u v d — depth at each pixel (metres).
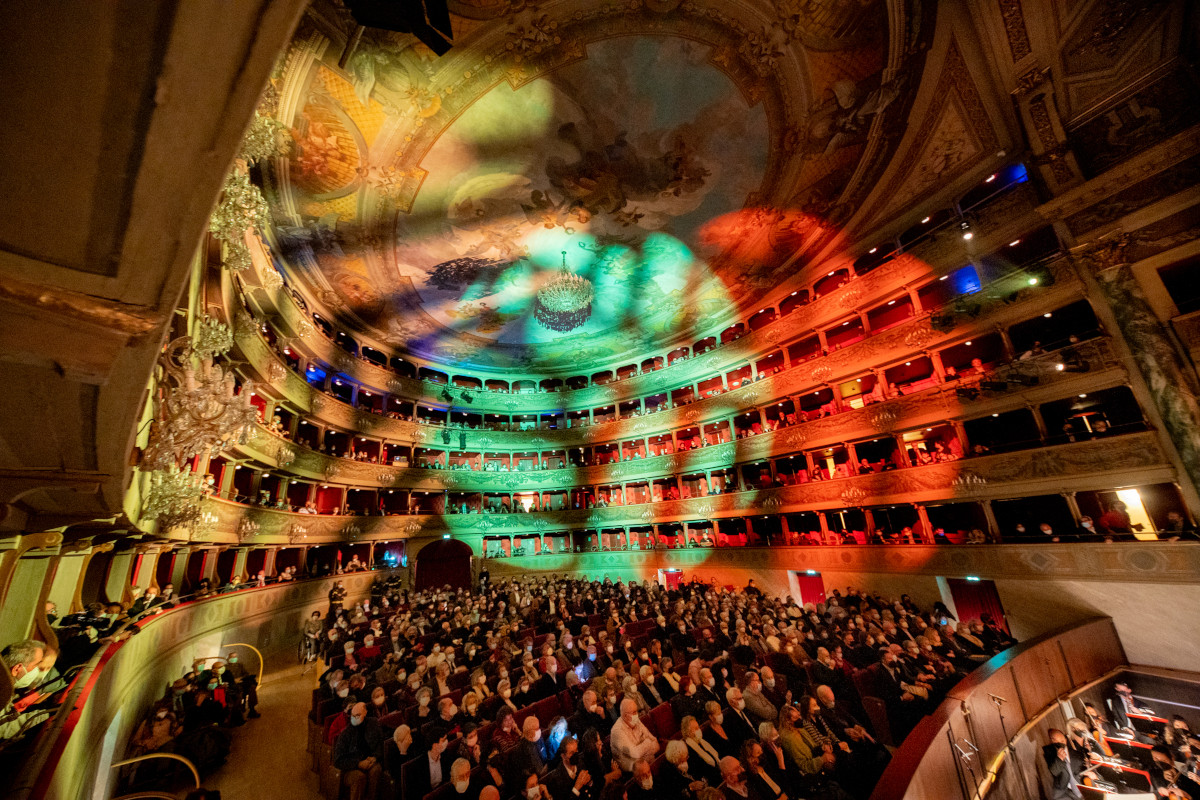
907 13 12.20
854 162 16.33
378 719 7.88
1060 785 8.11
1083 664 11.05
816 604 19.27
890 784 5.35
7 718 4.28
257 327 15.14
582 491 29.62
